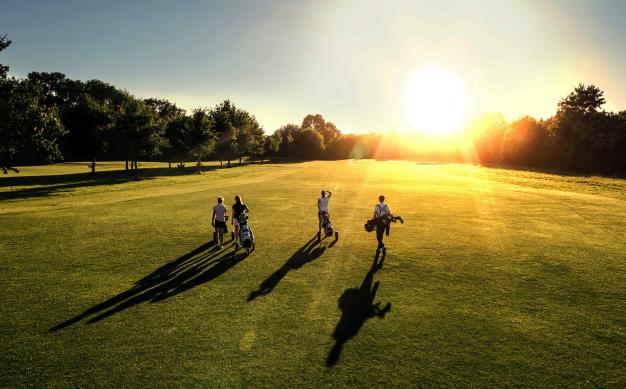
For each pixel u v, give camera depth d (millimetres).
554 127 73812
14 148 31625
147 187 31906
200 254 12352
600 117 69062
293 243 13805
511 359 6465
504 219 18219
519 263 11523
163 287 9562
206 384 5793
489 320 7852
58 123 33938
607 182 39250
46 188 31375
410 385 5781
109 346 6824
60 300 8750
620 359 6457
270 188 30922
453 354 6617
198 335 7215
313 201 23812
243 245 11969
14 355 6535
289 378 5938
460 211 20344
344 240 14281
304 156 111750
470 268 11078
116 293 9172
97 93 116062
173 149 65312
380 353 6633
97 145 48375
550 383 5840
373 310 8312
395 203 23047
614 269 10938
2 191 29047
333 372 6090
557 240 14266
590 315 8086
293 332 7340
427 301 8789
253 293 9219
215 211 13164
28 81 32906
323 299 8891
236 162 88875
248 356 6531
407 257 12141
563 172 58625
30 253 12250
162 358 6465
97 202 22859
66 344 6891
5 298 8836
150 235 14711
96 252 12414
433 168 63156
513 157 79562
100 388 5707
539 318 7941
